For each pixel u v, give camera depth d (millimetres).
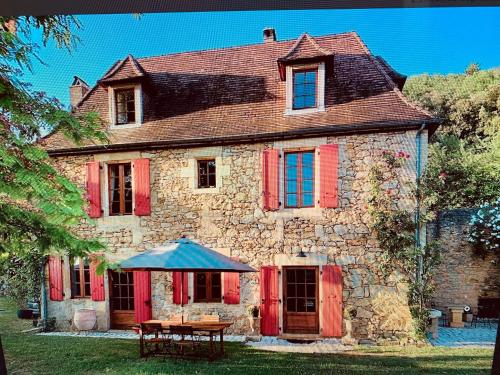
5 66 3822
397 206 7371
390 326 7242
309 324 7805
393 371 5109
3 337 7883
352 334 7379
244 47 10141
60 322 8852
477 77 11758
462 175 10414
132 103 9367
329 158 7680
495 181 10219
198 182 8453
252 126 8242
